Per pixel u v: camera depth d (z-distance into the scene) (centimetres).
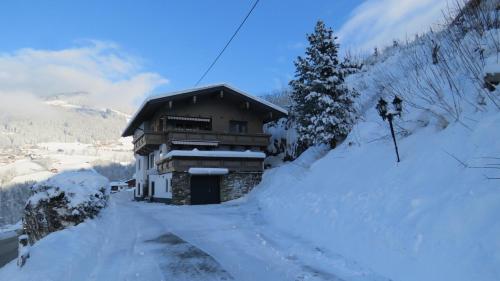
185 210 1711
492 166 540
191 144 2384
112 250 816
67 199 894
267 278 589
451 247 471
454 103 793
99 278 609
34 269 569
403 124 1033
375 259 584
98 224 967
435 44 1196
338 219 780
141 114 2689
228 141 2464
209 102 2583
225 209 1642
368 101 1823
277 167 2339
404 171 770
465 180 565
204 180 2244
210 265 674
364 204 753
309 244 770
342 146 1421
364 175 948
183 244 865
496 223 444
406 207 624
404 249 542
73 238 741
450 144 700
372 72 2217
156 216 1467
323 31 1914
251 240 879
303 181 1351
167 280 593
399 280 512
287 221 1002
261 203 1488
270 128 2964
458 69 943
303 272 603
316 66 1906
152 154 2947
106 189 1217
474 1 1091
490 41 879
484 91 746
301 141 2127
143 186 3089
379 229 627
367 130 1307
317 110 1889
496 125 615
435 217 536
